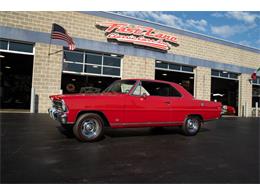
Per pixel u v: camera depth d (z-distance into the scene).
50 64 13.55
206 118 8.50
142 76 16.38
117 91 7.39
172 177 3.96
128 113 6.96
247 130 10.53
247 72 22.78
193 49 18.88
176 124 7.91
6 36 12.47
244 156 5.54
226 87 23.06
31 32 13.04
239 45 22.08
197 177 4.00
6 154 4.96
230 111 21.73
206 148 6.32
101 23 14.81
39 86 13.29
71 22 14.08
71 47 13.16
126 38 15.57
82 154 5.18
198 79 19.19
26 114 12.54
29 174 3.85
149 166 4.52
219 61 20.56
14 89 19.80
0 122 9.45
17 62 17.16
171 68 18.19
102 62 15.44
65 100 6.23
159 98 7.55
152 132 8.68
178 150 5.96
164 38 17.02
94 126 6.55
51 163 4.46
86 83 15.43
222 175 4.14
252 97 23.91
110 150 5.65
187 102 8.07
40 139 6.57
